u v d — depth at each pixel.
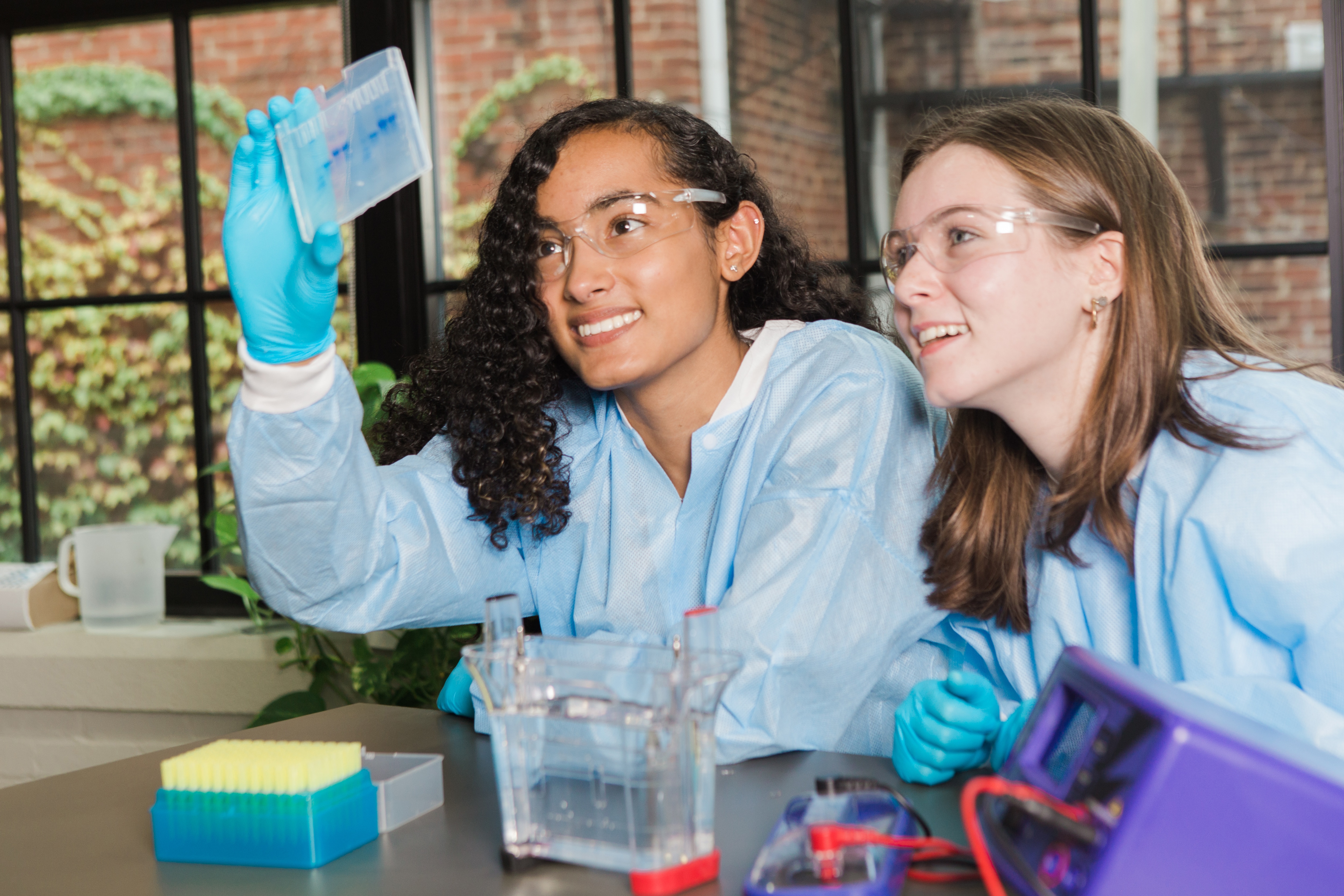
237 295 0.83
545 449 1.11
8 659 2.28
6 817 0.83
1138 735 0.56
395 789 0.78
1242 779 0.52
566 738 0.69
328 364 0.87
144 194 2.50
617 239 1.03
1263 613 0.83
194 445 2.50
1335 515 0.81
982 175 0.91
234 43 2.46
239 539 0.99
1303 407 0.86
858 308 1.34
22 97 2.53
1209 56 2.08
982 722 0.83
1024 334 0.90
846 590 0.99
